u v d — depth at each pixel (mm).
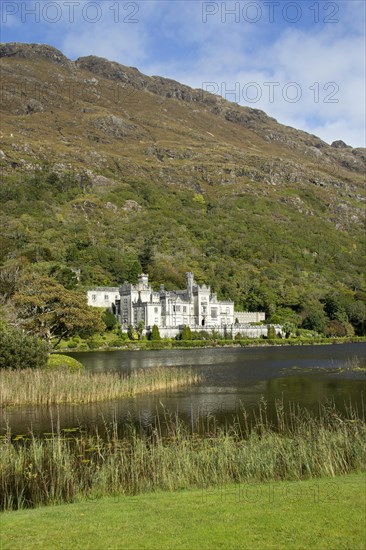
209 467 25078
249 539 14617
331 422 37094
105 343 142250
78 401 47531
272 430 35281
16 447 31688
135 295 181875
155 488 22906
